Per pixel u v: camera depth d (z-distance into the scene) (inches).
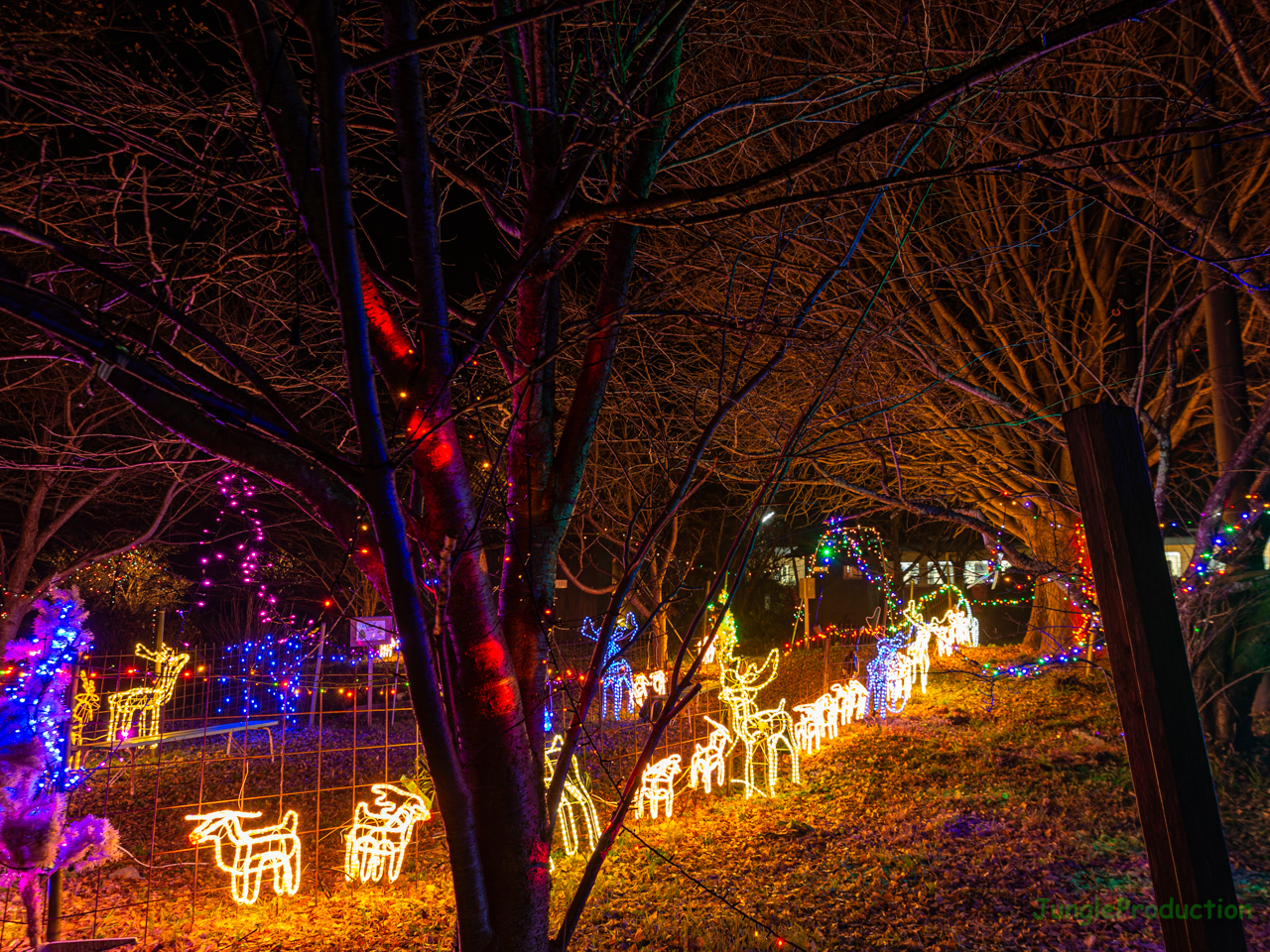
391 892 272.4
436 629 95.2
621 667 447.8
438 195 163.8
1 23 95.6
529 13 69.1
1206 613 313.7
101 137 100.9
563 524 112.9
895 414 336.5
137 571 690.2
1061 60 140.5
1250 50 262.1
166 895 275.3
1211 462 478.6
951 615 765.9
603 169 124.8
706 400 222.7
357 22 120.8
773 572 907.4
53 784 192.5
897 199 253.3
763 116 268.1
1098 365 421.1
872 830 300.0
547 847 99.0
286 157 80.4
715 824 320.2
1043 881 243.1
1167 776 80.6
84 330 65.9
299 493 91.5
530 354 111.0
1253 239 301.9
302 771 437.1
